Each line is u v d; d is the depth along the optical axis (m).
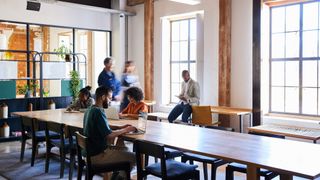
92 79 9.89
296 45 6.39
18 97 7.25
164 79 8.66
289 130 5.39
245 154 2.69
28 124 5.08
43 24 7.96
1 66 6.87
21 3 7.59
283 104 6.63
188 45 8.30
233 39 7.05
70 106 5.92
